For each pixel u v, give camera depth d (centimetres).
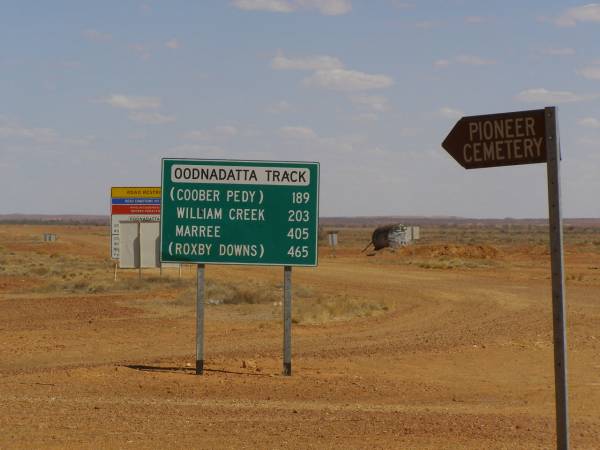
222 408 1489
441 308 3781
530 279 5697
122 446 1182
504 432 1298
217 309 3709
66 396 1612
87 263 7544
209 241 1852
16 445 1178
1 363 2230
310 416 1423
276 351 2447
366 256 9462
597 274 6175
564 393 900
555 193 901
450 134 969
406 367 2105
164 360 2227
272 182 1847
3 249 10412
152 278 5244
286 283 1883
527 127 927
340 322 3269
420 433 1285
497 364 2170
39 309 3656
